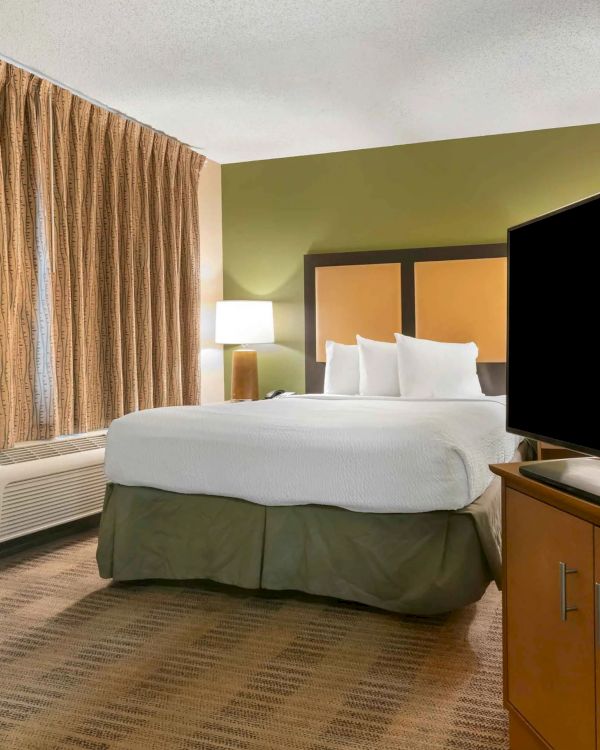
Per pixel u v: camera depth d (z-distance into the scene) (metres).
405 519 2.53
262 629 2.46
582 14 3.03
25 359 3.64
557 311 1.63
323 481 2.62
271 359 5.56
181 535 2.87
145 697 1.97
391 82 3.80
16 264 3.46
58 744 1.73
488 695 1.96
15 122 3.46
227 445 2.80
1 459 3.31
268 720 1.84
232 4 2.92
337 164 5.29
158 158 4.69
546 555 1.48
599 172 4.62
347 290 5.23
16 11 2.96
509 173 4.82
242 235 5.62
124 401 4.40
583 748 1.34
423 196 5.05
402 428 2.62
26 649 2.30
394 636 2.39
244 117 4.39
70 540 3.70
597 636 1.29
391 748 1.70
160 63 3.53
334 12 3.00
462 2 2.92
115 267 4.21
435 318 4.98
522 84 3.85
